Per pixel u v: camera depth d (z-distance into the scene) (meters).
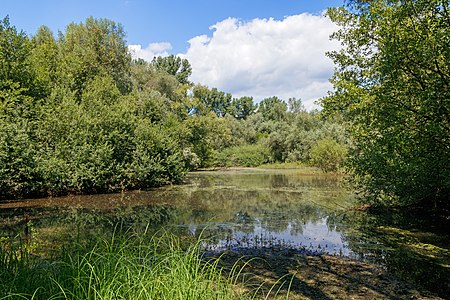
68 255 3.69
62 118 18.34
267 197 16.14
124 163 19.77
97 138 19.17
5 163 15.12
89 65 29.78
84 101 21.52
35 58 24.95
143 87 36.62
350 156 12.87
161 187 21.09
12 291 2.87
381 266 6.23
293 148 42.97
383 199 12.09
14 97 17.77
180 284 2.86
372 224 9.92
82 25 32.31
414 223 10.02
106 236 8.34
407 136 7.56
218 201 15.06
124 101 25.38
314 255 6.94
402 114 7.55
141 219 10.95
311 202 14.45
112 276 2.95
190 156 34.06
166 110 33.81
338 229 9.34
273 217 11.21
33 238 7.71
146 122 23.12
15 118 16.78
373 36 8.95
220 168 42.44
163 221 10.59
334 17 10.15
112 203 14.63
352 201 14.42
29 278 3.18
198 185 22.25
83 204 14.37
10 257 3.73
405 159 8.17
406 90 7.47
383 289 5.16
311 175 30.02
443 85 6.67
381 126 8.29
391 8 7.52
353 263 6.41
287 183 23.00
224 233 8.93
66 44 31.58
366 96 8.84
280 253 7.09
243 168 42.50
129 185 19.70
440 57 6.81
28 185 15.79
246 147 46.16
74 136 18.11
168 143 23.25
